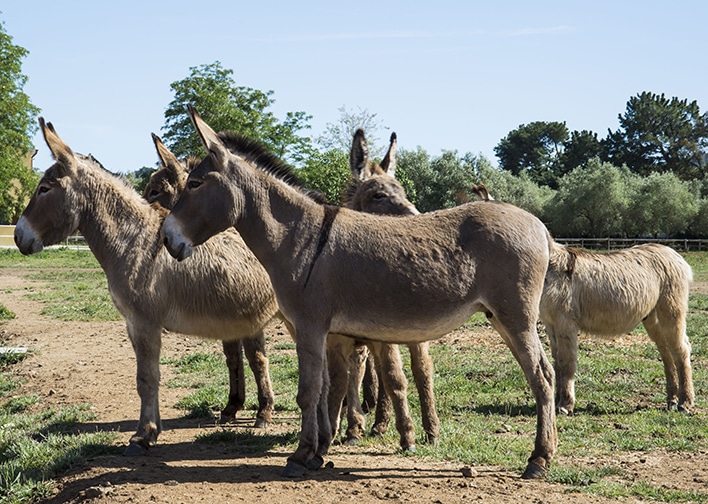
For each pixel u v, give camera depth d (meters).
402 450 6.50
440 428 7.24
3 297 21.41
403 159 54.16
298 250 5.61
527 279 5.46
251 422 8.08
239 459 6.33
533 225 5.59
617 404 8.75
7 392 10.37
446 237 5.56
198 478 5.64
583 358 11.20
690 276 8.89
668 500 5.16
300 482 5.48
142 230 6.86
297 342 5.60
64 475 6.02
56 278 27.22
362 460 6.22
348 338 6.54
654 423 7.71
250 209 5.77
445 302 5.46
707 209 58.56
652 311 8.77
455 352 11.90
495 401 8.88
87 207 6.79
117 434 7.28
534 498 5.10
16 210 51.03
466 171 54.69
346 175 32.47
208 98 39.69
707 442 6.95
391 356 6.48
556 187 89.81
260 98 41.38
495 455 6.30
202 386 10.12
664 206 58.44
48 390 10.19
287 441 7.02
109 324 16.06
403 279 5.44
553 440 5.64
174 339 14.09
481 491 5.25
